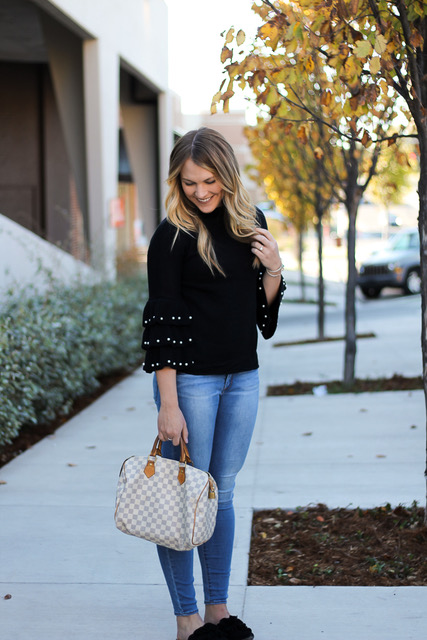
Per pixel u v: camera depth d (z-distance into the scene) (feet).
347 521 14.89
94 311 30.86
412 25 12.87
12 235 29.58
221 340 9.87
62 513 16.03
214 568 10.46
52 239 64.08
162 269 9.71
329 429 23.49
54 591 12.23
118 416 26.55
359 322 55.88
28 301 26.13
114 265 42.83
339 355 39.63
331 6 12.02
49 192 64.23
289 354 41.86
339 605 11.51
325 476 18.37
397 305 67.31
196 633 9.95
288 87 16.93
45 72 63.57
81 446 22.12
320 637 10.57
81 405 28.99
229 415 10.22
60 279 32.19
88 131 44.11
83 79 45.57
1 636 10.72
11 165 63.98
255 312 10.34
